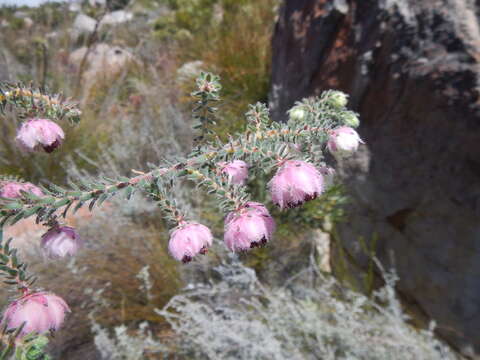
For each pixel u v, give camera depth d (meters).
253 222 0.11
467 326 0.23
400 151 0.25
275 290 0.30
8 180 0.11
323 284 0.29
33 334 0.08
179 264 0.33
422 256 0.25
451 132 0.22
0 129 0.44
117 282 0.32
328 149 0.13
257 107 0.12
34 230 0.35
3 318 0.10
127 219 0.36
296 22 0.36
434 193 0.23
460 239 0.22
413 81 0.24
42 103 0.12
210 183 0.11
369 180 0.27
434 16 0.24
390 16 0.26
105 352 0.25
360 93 0.28
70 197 0.09
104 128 0.50
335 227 0.32
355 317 0.25
